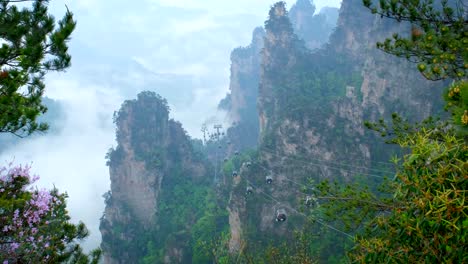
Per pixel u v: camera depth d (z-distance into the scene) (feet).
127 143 428.97
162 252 323.57
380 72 292.81
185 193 407.85
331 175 236.43
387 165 228.63
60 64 31.30
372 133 251.19
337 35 436.76
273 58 428.56
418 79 276.21
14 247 29.27
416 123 30.27
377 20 326.24
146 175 413.39
